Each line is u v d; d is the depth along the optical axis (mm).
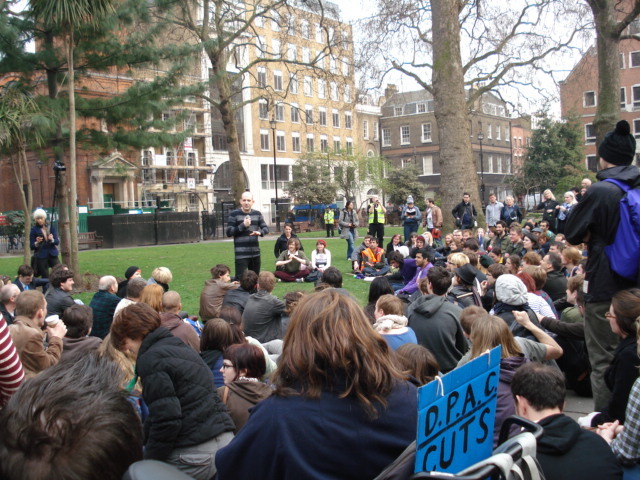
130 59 13602
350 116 66125
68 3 10938
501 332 3965
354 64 21078
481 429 1876
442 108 15258
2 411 1045
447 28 15102
